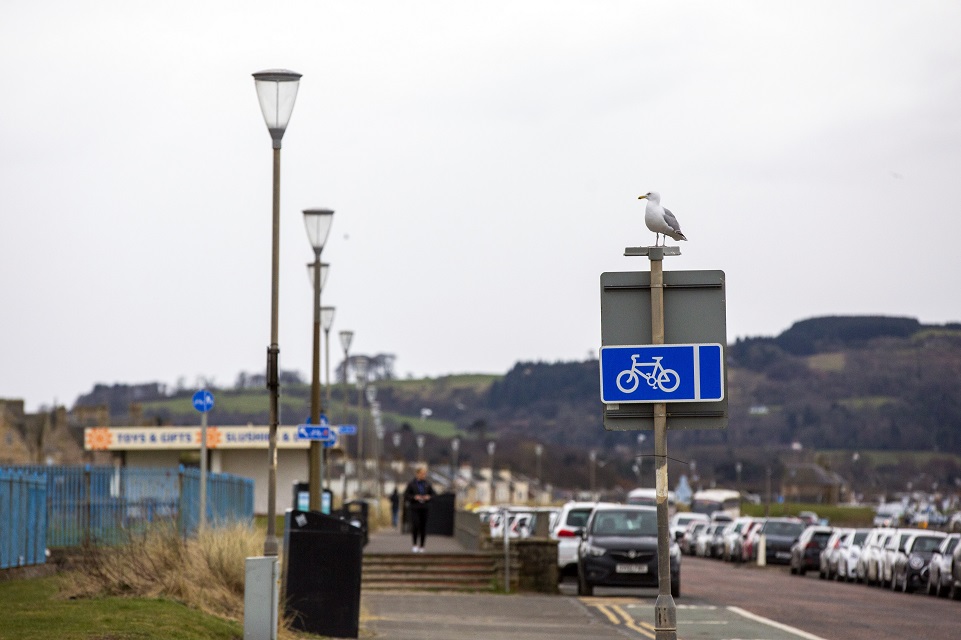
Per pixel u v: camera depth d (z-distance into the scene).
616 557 52.22
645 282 20.33
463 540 72.69
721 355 20.03
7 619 28.00
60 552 46.03
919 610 48.53
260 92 34.12
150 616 29.12
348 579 32.66
